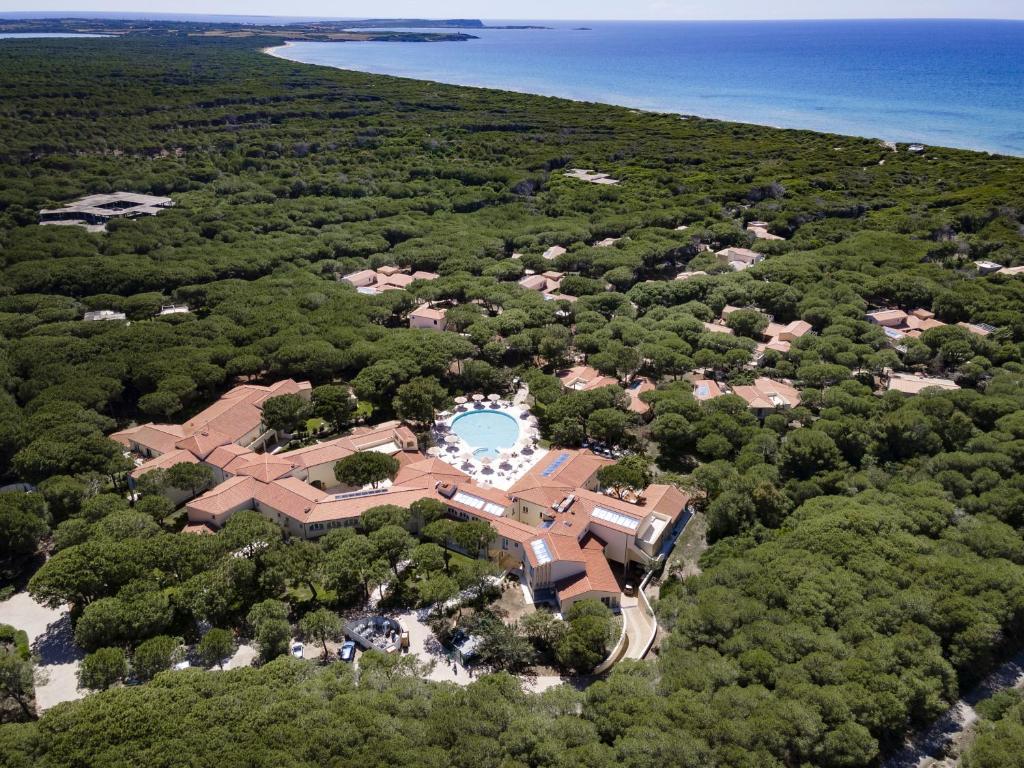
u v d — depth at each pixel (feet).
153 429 363.15
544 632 249.34
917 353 449.06
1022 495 291.17
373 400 409.28
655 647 254.47
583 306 517.96
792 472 330.34
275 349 438.40
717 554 281.74
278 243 650.84
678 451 374.43
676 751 181.06
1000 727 206.59
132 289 540.52
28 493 296.10
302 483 319.88
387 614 264.52
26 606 265.95
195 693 200.95
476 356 460.96
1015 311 492.95
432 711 199.82
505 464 353.72
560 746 187.21
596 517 297.94
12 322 455.22
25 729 188.65
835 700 198.90
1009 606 238.48
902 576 248.32
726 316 513.86
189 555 263.90
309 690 205.46
